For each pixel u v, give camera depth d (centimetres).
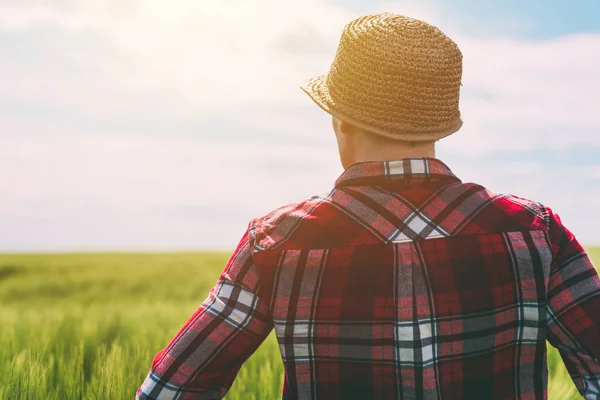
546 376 117
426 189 116
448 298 110
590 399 119
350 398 109
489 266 112
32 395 278
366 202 115
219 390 122
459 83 119
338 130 125
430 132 114
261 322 117
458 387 109
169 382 118
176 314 623
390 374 108
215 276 1850
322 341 111
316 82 126
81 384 290
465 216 115
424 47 113
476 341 110
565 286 119
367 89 112
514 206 120
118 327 462
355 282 111
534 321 115
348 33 118
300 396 112
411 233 113
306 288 112
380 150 118
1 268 1853
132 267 2009
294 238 116
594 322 117
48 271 1852
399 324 109
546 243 118
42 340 380
